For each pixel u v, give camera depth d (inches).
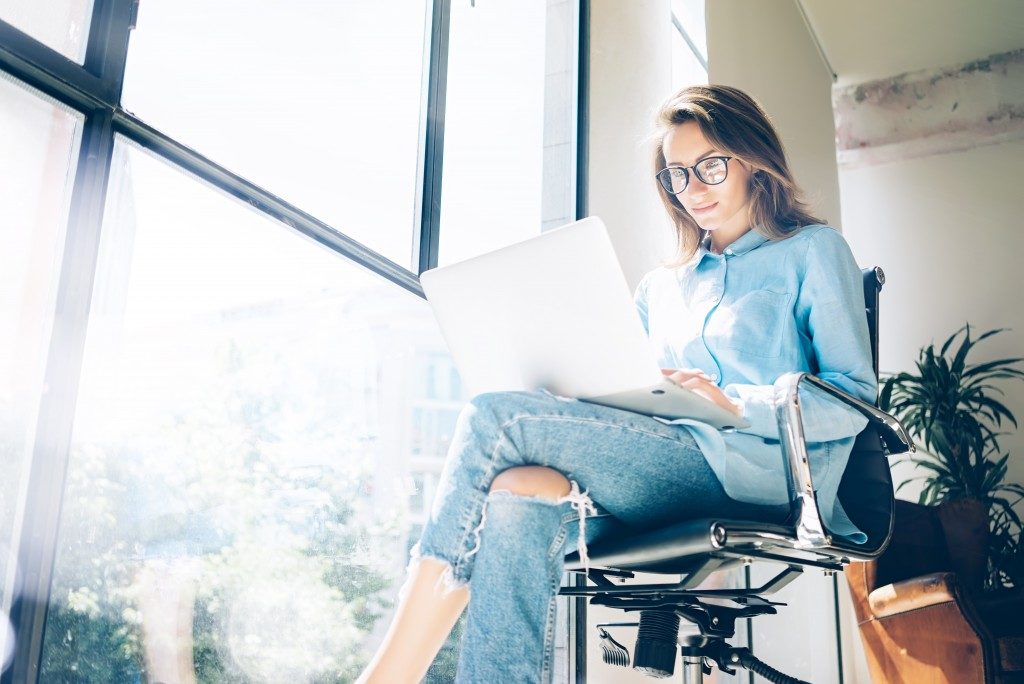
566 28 127.3
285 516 75.1
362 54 91.3
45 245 56.3
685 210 72.0
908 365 204.2
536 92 126.0
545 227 121.3
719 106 67.3
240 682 68.7
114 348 62.3
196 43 72.9
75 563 58.2
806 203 69.1
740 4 149.3
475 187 103.3
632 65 128.6
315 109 84.9
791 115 174.2
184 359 67.4
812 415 56.8
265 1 81.0
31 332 55.4
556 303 53.0
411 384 89.2
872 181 218.1
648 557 51.6
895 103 219.8
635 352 50.2
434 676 84.4
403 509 87.4
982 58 213.5
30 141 56.4
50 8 57.7
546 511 48.7
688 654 63.4
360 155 88.7
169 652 63.6
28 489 53.1
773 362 62.4
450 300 58.4
